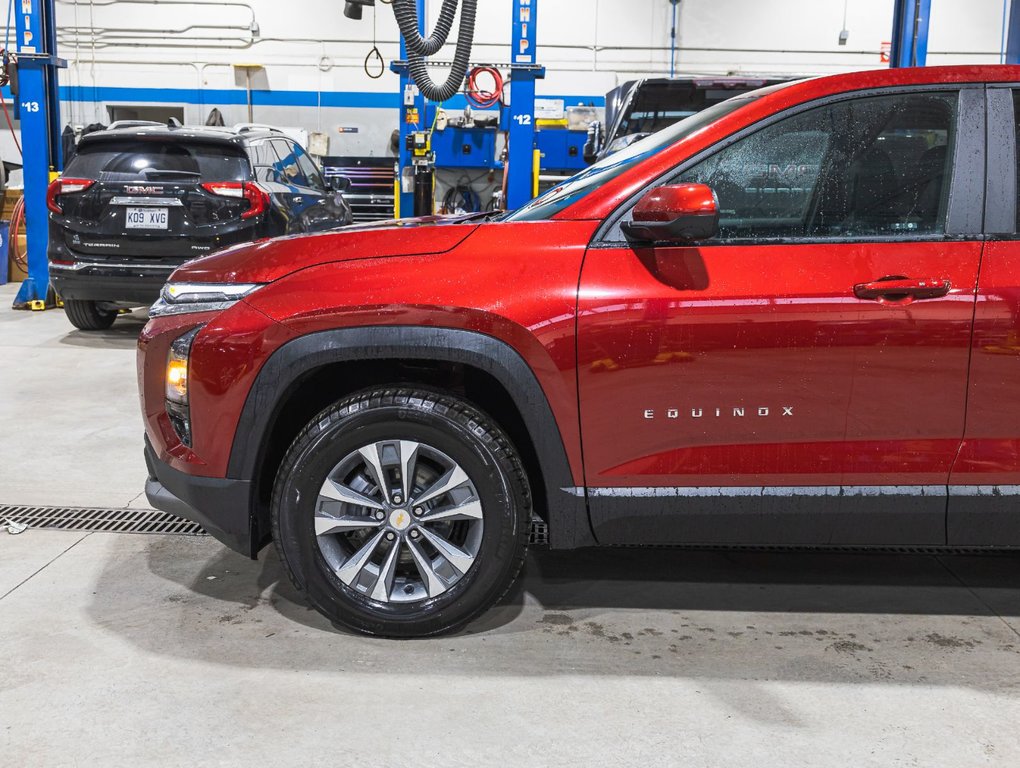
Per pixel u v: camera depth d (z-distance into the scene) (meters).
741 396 2.35
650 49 13.23
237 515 2.50
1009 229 2.37
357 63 13.23
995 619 2.70
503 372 2.35
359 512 2.51
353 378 2.67
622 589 2.89
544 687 2.29
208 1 13.05
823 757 2.00
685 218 2.21
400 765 1.96
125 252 6.56
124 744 2.03
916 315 2.31
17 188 11.22
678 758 1.99
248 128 7.27
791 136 2.41
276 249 2.56
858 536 2.45
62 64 8.77
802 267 2.34
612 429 2.38
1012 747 2.04
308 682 2.30
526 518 2.47
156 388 2.59
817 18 13.16
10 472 3.99
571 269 2.37
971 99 2.42
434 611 2.48
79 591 2.83
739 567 3.06
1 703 2.18
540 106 12.87
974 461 2.38
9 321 8.02
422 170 9.48
